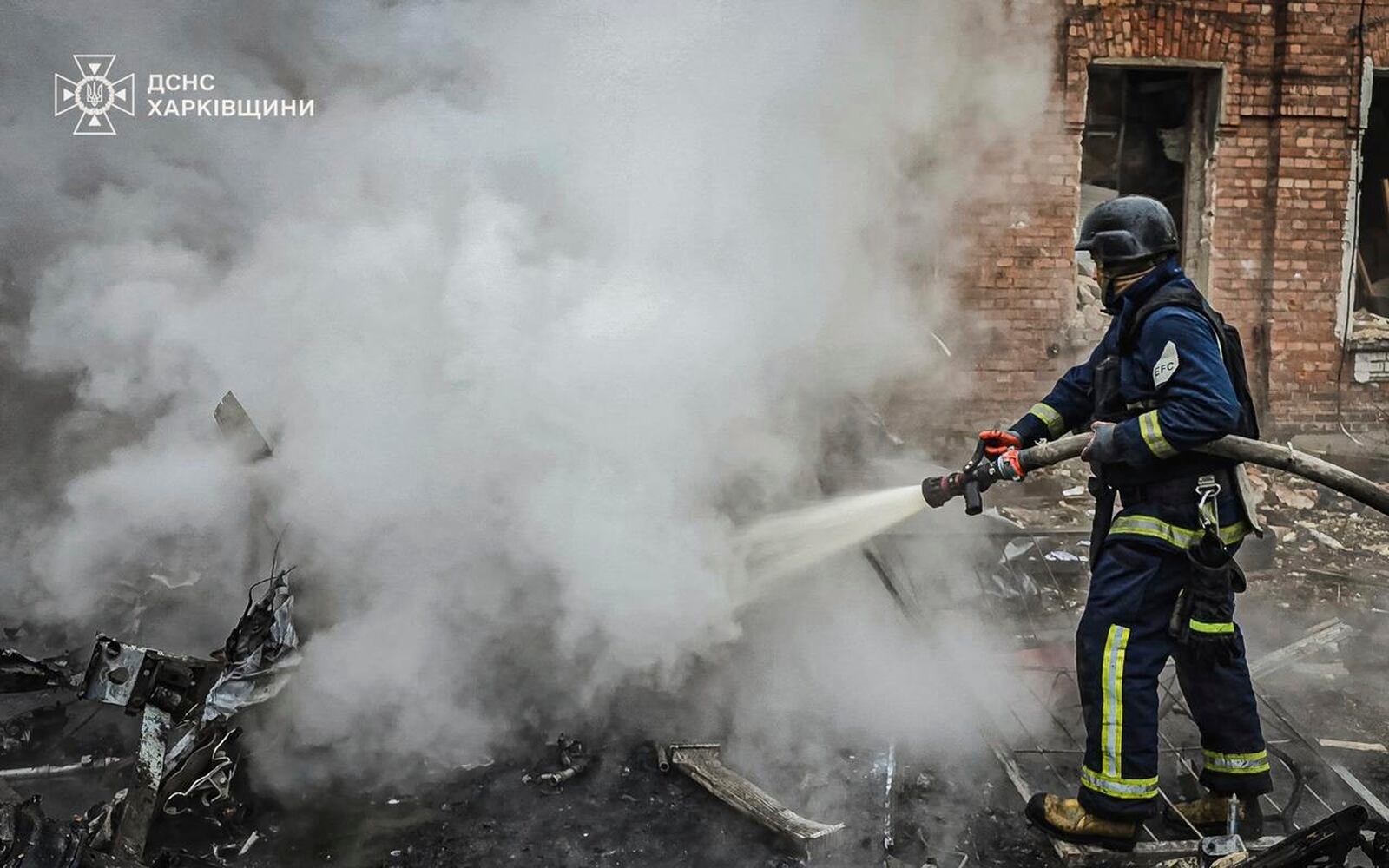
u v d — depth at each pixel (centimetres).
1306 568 550
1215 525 274
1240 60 736
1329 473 260
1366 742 354
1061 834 284
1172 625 276
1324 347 767
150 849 275
